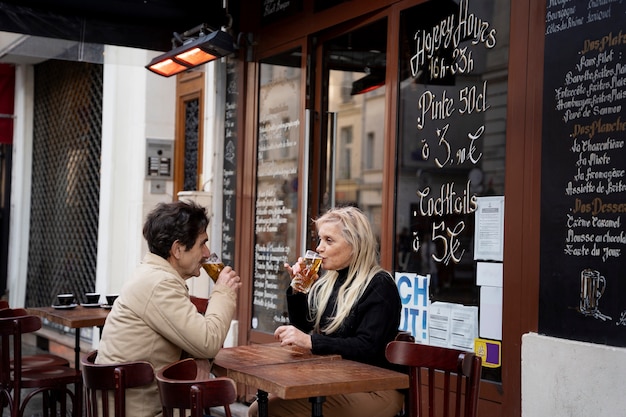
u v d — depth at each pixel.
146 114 7.26
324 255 3.41
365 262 3.38
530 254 3.68
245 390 5.92
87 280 8.50
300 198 5.53
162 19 5.76
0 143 10.30
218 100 6.45
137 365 2.73
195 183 7.10
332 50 5.50
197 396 2.29
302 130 5.55
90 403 2.88
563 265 3.46
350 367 2.83
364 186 5.59
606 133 3.29
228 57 6.38
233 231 6.29
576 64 3.44
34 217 10.09
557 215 3.49
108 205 7.75
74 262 8.87
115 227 7.77
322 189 5.56
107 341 3.00
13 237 10.28
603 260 3.28
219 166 6.45
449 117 4.32
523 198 3.73
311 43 5.56
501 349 3.85
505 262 3.81
